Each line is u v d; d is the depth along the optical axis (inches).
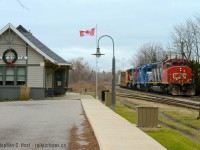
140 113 622.5
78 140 524.7
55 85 1803.6
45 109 1005.2
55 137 546.9
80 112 927.7
